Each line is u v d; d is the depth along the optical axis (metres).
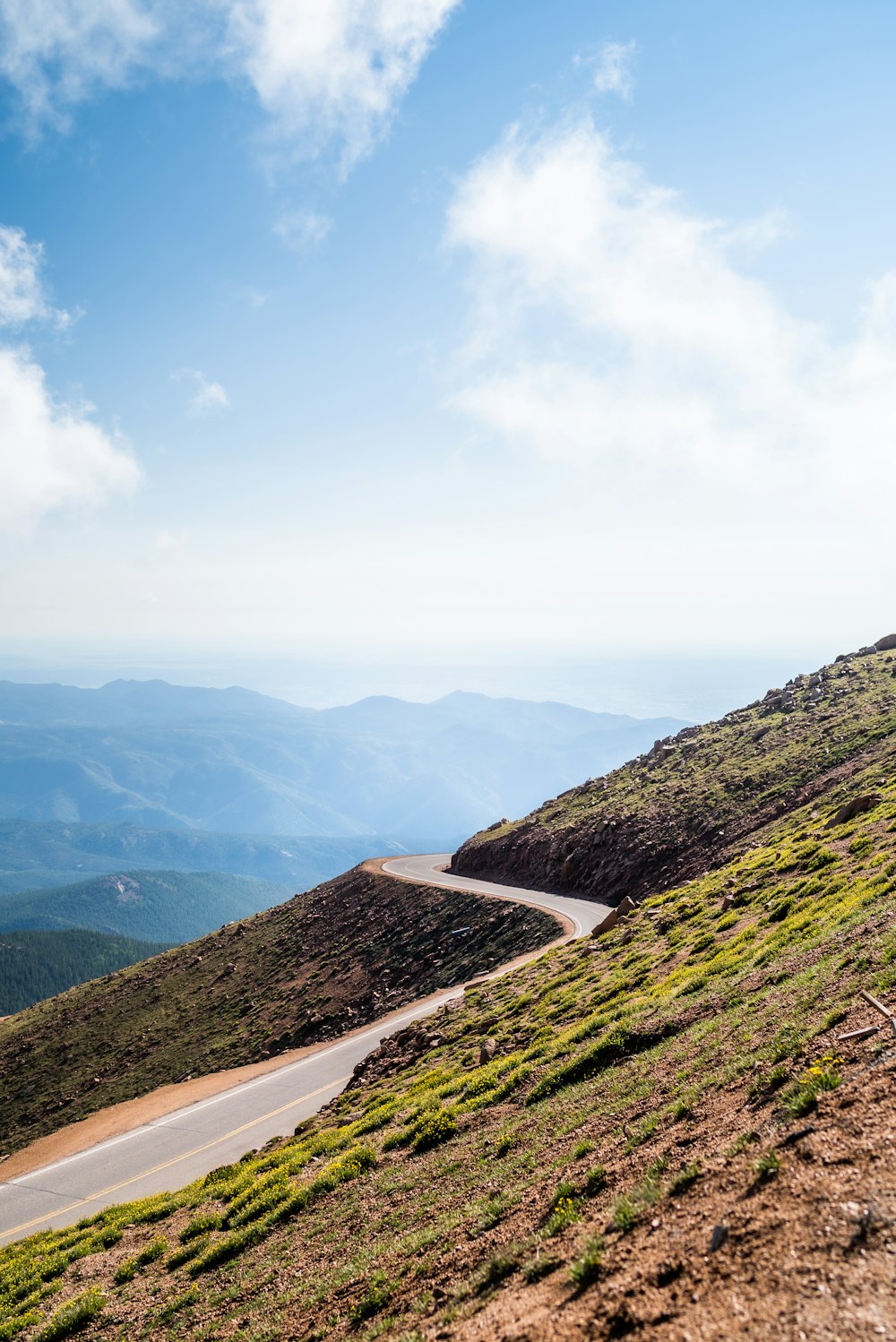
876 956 16.02
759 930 30.06
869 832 37.41
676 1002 24.25
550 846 95.00
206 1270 20.44
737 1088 13.39
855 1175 8.20
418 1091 31.89
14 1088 92.31
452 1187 17.80
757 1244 7.84
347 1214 19.69
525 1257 11.02
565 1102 19.84
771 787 73.19
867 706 84.25
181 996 101.50
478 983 54.00
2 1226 40.56
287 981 90.06
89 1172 46.50
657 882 70.94
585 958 43.72
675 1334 7.04
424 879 105.56
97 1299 20.48
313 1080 55.72
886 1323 6.03
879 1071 10.51
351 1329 12.39
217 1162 42.62
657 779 99.56
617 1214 10.12
